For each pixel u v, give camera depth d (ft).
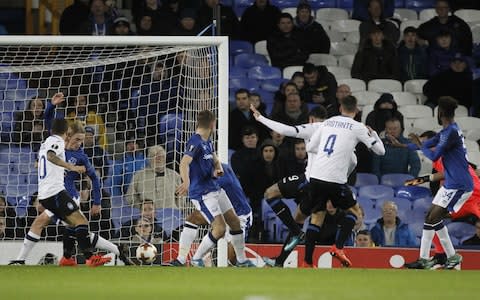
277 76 205.16
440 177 139.33
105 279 98.12
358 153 185.57
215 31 163.43
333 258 150.30
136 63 174.70
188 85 159.53
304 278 101.35
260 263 149.38
